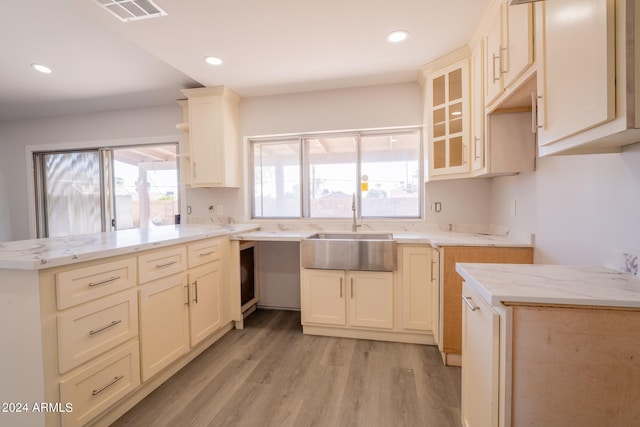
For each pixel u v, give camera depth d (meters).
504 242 1.99
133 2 1.67
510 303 0.89
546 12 1.07
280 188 3.31
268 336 2.55
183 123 3.19
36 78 2.80
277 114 3.14
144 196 3.72
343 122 2.99
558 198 1.57
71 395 1.29
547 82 1.07
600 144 1.05
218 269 2.46
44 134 3.80
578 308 0.86
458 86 2.37
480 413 1.08
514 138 1.88
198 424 1.52
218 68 2.52
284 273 3.22
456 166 2.31
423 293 2.32
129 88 3.05
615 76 0.75
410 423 1.52
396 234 2.66
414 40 2.12
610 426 0.86
